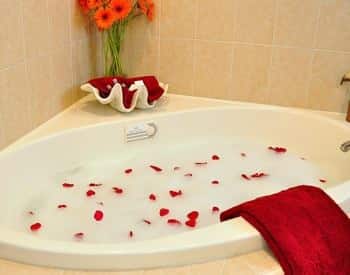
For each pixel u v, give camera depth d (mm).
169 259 1043
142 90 1905
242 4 1970
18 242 1048
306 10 1914
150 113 1967
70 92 1952
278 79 2051
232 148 2064
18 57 1539
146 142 1972
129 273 1026
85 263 1025
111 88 1913
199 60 2107
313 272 1022
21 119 1604
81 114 1909
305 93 2047
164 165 1931
